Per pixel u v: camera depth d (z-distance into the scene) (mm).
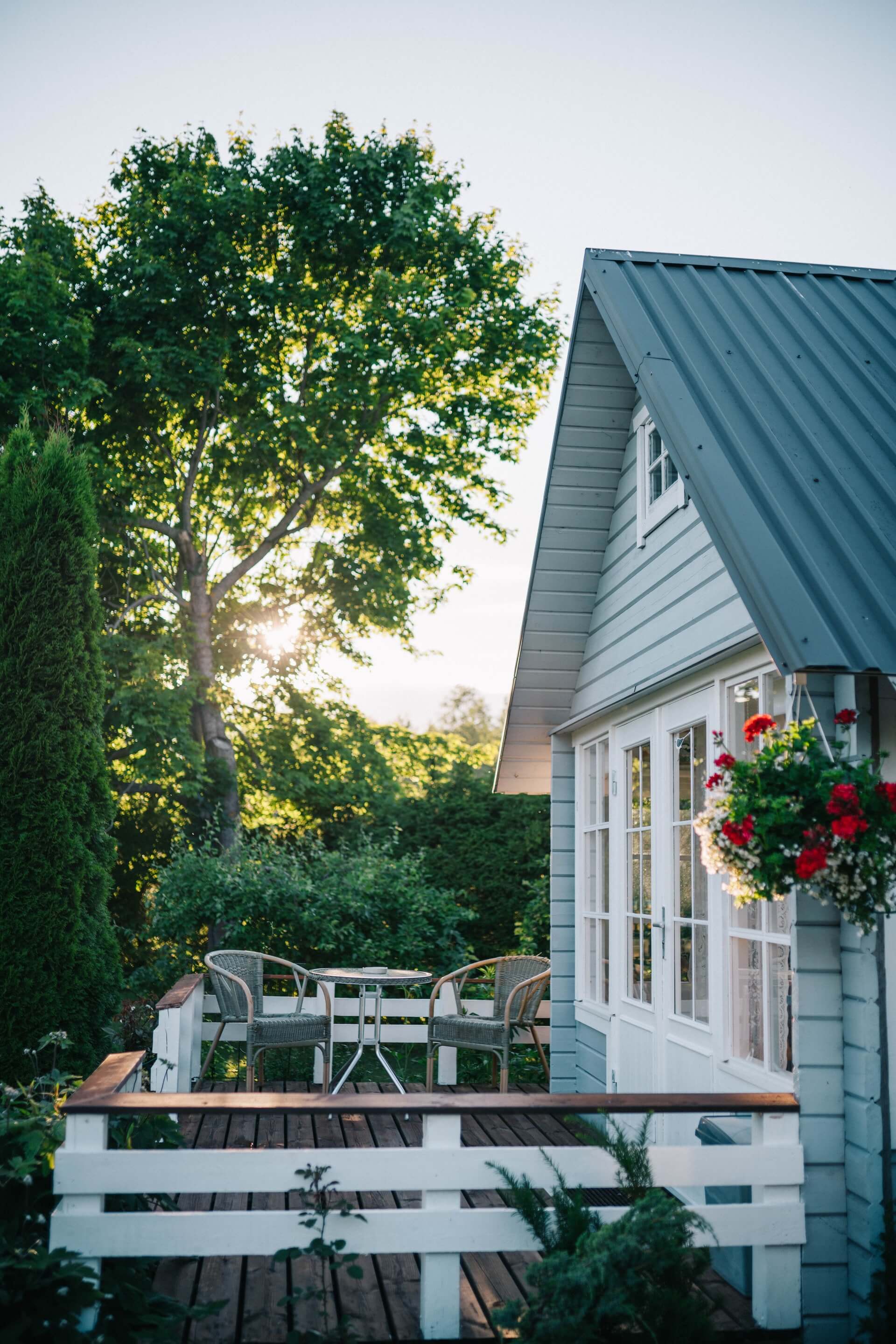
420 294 14297
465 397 15828
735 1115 4402
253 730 16266
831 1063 3715
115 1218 3422
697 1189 4699
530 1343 3133
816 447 4285
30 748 6426
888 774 3641
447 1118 3656
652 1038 5641
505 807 12727
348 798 15461
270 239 14602
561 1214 3488
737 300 5473
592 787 7238
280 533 15375
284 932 10133
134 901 14734
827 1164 3680
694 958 5102
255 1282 3988
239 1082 7918
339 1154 3576
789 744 3422
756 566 3516
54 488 6801
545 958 8203
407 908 10641
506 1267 4180
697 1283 3598
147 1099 3553
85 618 6844
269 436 14211
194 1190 3480
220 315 14156
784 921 4129
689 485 4008
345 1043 9344
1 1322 3182
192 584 15000
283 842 14984
